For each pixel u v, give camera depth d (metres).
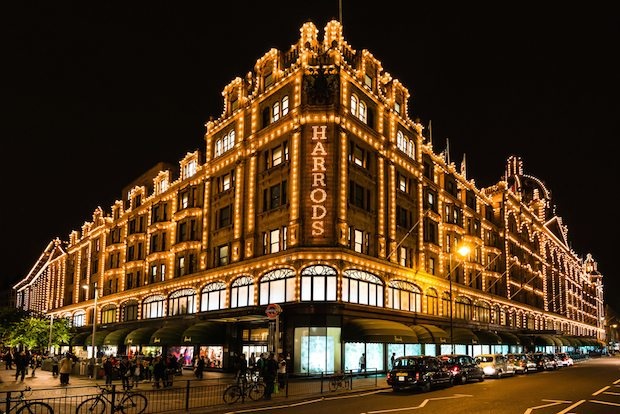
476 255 66.69
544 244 101.12
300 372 38.81
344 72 43.44
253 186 46.53
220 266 48.69
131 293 66.50
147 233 66.12
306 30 45.03
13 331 56.31
